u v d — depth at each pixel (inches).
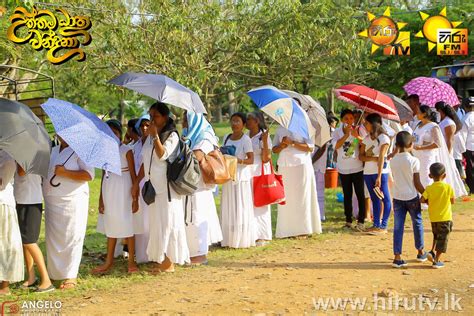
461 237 375.6
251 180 368.2
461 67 736.3
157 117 294.5
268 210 377.1
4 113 253.4
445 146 474.9
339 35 669.9
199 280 294.4
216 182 323.3
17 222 264.2
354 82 775.7
